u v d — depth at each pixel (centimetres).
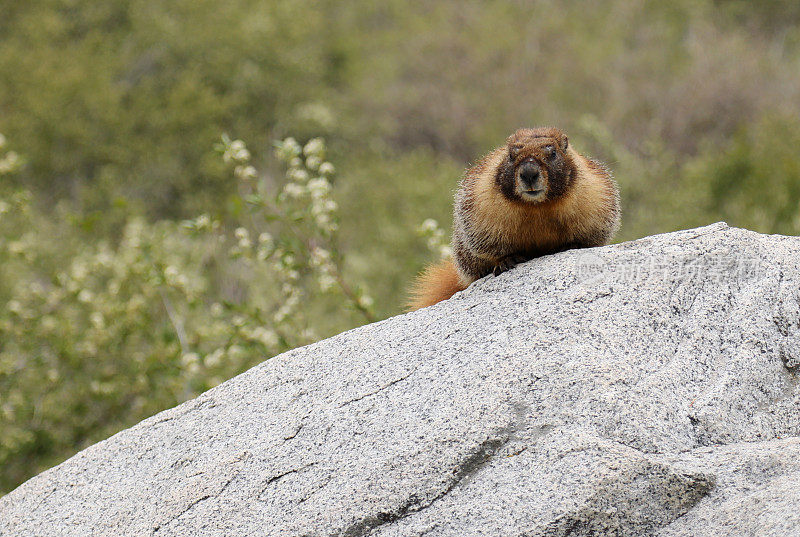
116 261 1418
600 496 558
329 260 1221
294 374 740
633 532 557
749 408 645
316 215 1229
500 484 583
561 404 616
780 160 2141
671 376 646
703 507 560
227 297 1703
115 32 2858
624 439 601
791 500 532
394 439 631
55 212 2303
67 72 2580
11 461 1389
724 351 671
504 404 623
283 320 1253
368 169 2517
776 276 713
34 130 2466
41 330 1385
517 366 645
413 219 2103
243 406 734
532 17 3294
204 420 738
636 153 2647
